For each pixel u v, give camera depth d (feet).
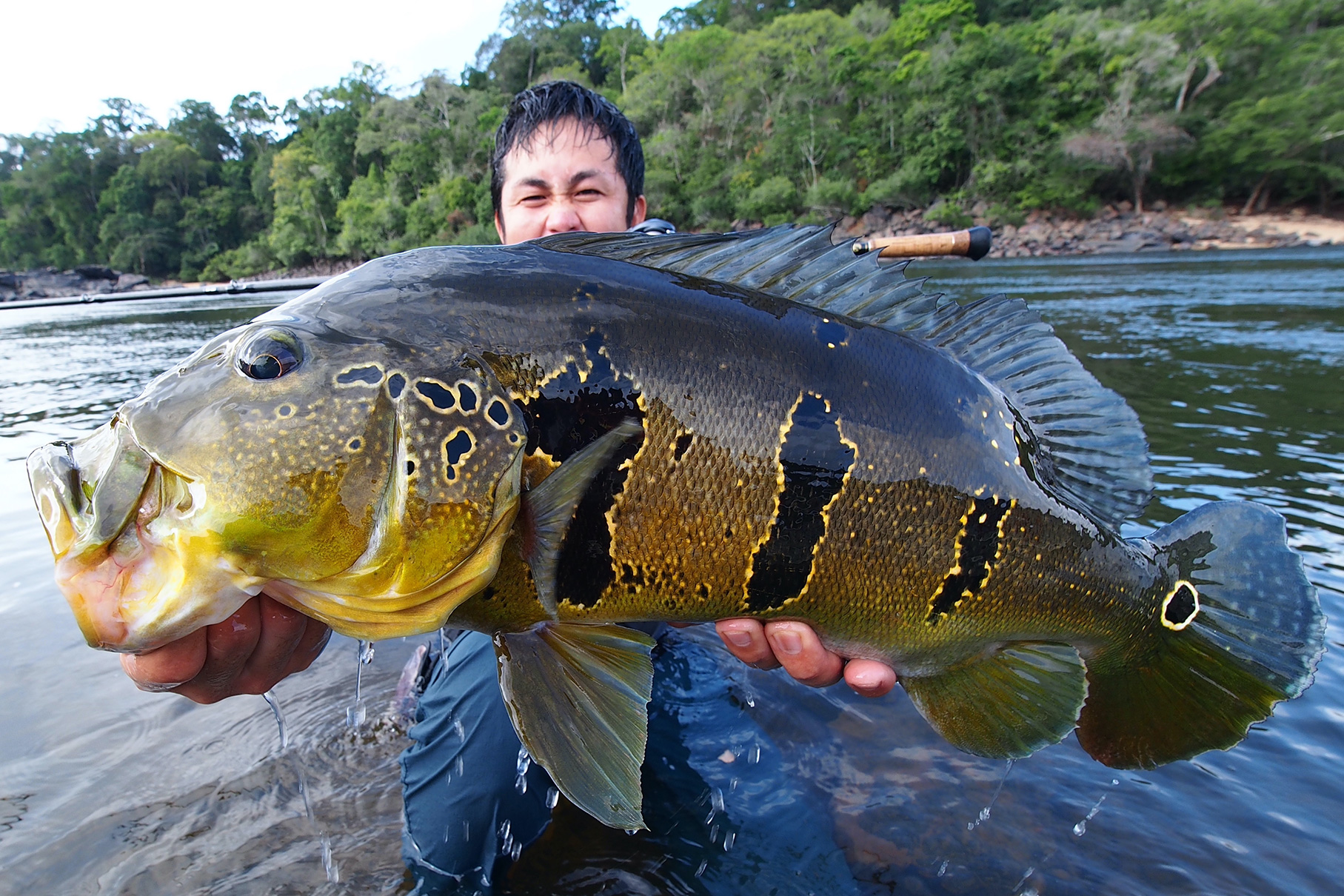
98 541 1.04
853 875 1.62
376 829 1.77
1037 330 1.61
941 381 1.48
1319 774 1.83
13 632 2.54
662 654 2.46
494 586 1.26
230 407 1.08
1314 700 2.07
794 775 1.91
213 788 1.87
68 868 1.62
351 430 1.11
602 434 1.26
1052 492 1.54
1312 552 2.71
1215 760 1.89
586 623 1.33
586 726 1.30
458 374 1.17
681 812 1.81
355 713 2.17
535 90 2.50
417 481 1.13
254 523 1.07
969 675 1.57
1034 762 1.92
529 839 1.77
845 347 1.42
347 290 1.21
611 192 2.53
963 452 1.45
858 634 1.47
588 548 1.27
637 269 1.36
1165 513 3.08
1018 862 1.62
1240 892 1.52
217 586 1.09
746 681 2.31
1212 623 1.61
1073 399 1.61
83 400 6.31
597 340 1.27
